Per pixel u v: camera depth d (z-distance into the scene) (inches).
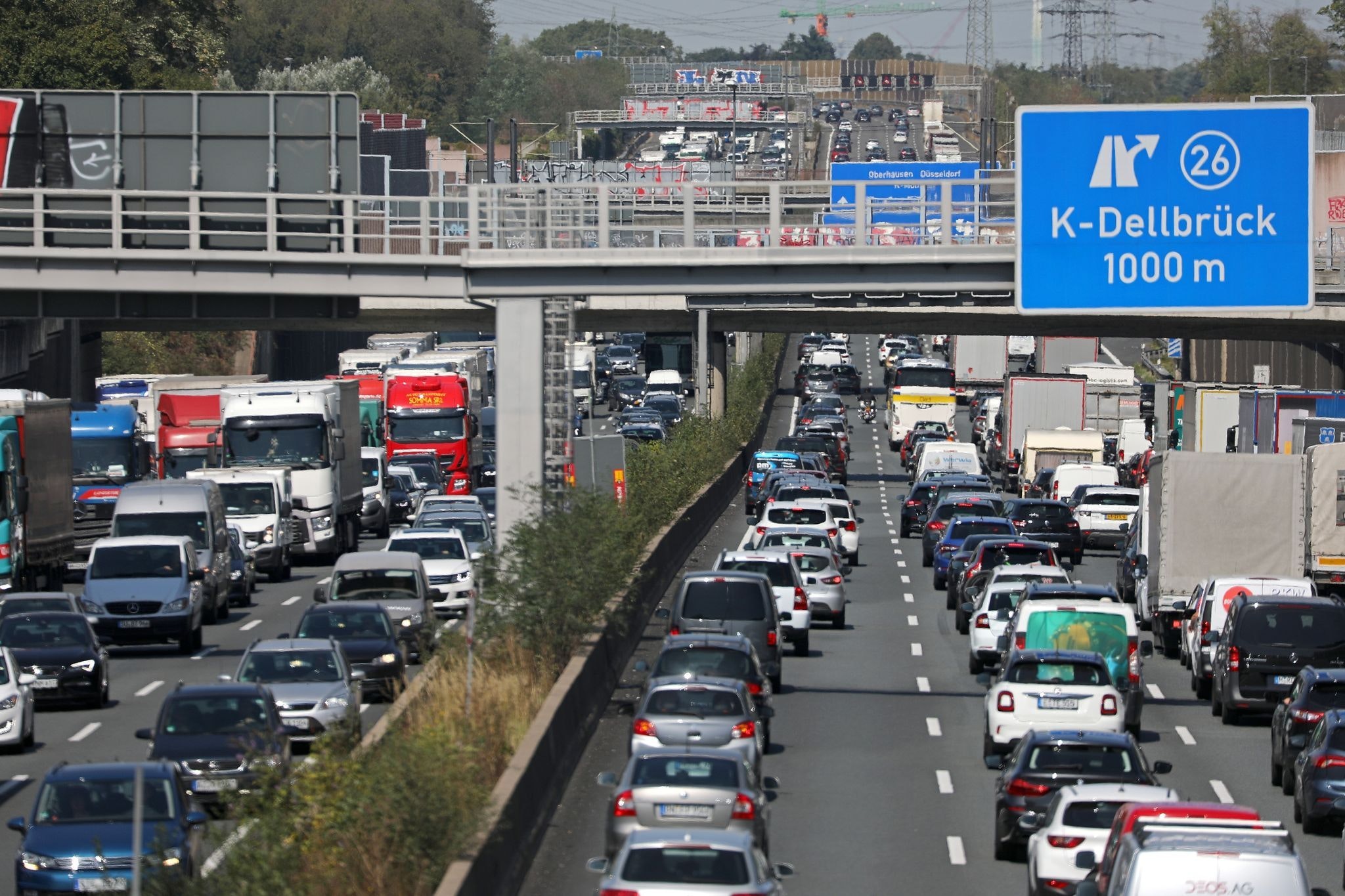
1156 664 4387.3
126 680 3939.5
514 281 3762.3
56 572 5393.7
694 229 3742.6
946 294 3902.6
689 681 2576.3
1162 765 2418.8
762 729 3029.0
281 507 5876.0
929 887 2226.9
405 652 4040.4
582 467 5103.3
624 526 4087.1
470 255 3742.6
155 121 4077.3
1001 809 2352.4
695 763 2129.7
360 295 3796.8
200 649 4424.2
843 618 4731.8
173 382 7234.3
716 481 7657.5
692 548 6289.4
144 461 6422.2
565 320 3909.9
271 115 4074.8
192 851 2065.7
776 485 6850.4
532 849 2362.2
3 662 3127.5
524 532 3550.7
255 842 1758.1
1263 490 4434.1
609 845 2098.9
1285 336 7121.1
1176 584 4461.1
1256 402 6722.4
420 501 7032.5
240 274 3804.1
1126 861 1590.8
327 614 3668.8
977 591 4569.4
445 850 1888.5
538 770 2534.5
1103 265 3371.1
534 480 3789.4
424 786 1927.9
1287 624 3432.6
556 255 3725.4
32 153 4079.7
